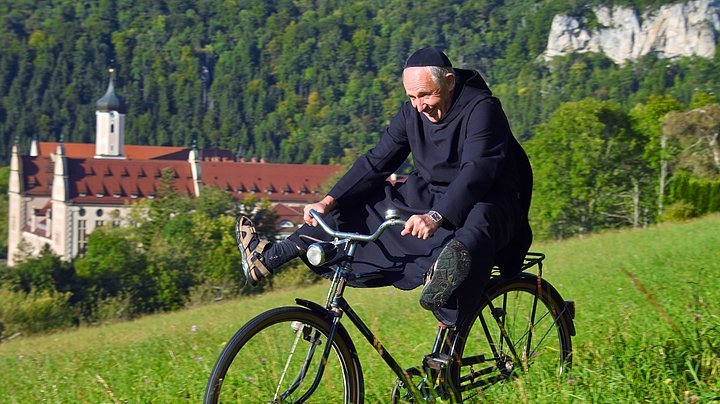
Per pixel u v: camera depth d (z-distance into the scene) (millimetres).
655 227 56125
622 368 6699
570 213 118688
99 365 15453
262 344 5738
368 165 6309
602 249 43406
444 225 5848
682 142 110438
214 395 5566
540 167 118188
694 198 103625
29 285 116312
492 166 5852
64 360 20281
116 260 121438
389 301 26984
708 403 5855
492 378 6586
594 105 116812
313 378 5867
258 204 145625
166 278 122750
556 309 6898
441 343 6281
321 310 5906
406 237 5988
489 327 6625
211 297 121688
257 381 5680
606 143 117000
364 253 6039
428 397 6035
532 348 6824
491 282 6555
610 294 16906
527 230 6383
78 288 119188
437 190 6215
